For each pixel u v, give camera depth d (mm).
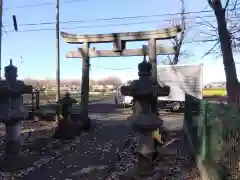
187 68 22875
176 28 12508
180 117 20516
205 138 6016
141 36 13070
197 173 6754
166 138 11672
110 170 8031
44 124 16109
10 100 8281
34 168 8305
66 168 8320
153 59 12812
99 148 10758
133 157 9242
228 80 9961
